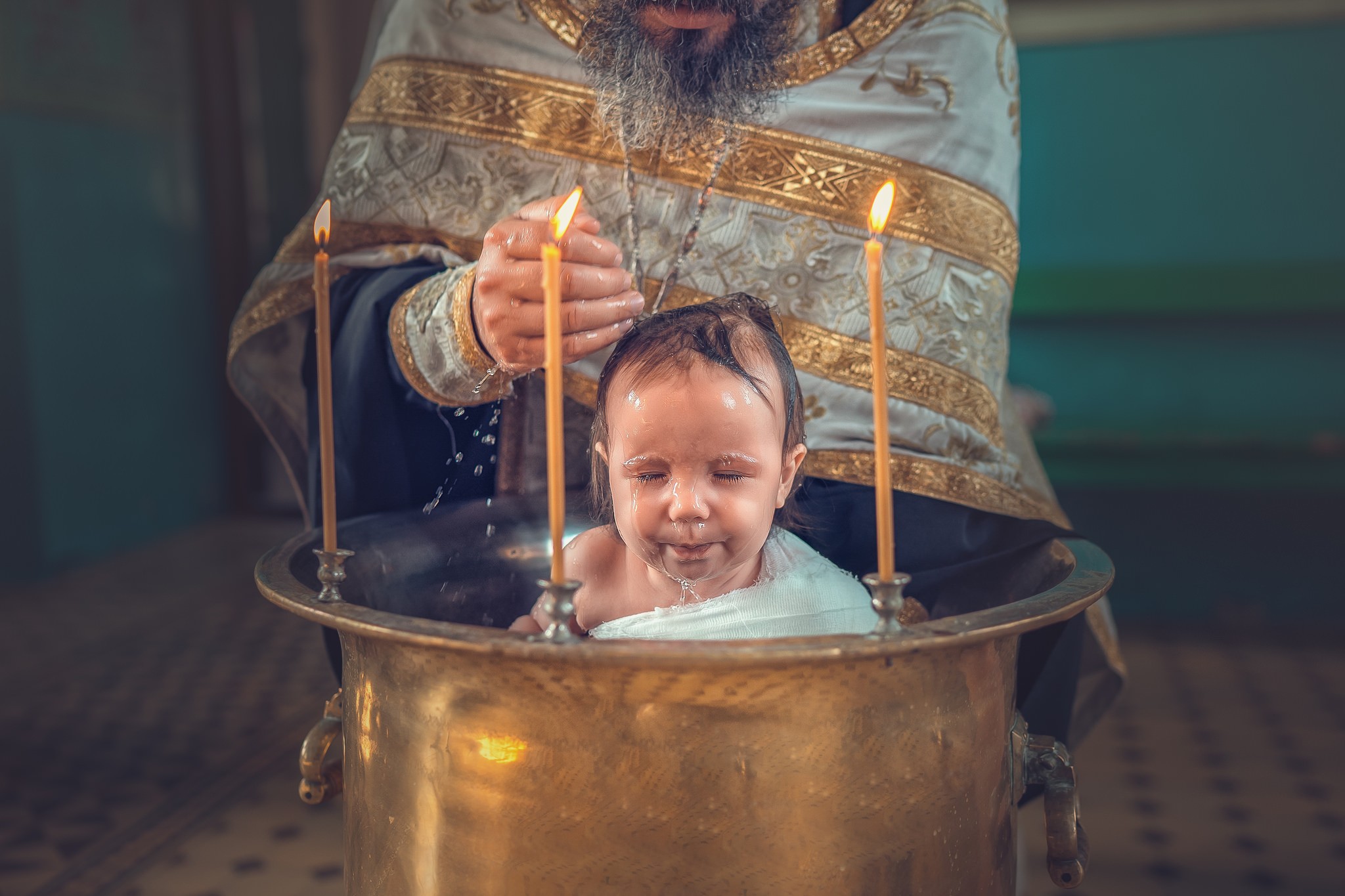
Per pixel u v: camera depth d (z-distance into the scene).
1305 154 3.42
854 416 1.16
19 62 3.85
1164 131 3.51
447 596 1.03
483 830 0.65
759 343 0.89
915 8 1.20
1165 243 3.56
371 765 0.72
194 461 4.82
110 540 4.30
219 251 4.90
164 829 2.07
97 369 4.24
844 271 1.18
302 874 1.90
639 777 0.62
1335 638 3.19
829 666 0.60
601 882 0.63
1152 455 3.19
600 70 1.10
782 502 0.93
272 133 4.90
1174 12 3.43
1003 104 1.24
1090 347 3.66
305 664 3.01
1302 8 3.34
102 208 4.26
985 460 1.18
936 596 1.04
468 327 0.95
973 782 0.69
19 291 3.87
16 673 2.96
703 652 0.56
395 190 1.23
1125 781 2.26
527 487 1.17
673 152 1.16
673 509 0.81
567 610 0.59
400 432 1.12
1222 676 2.90
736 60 1.05
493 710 0.64
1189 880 1.85
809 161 1.18
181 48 4.72
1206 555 3.36
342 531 0.94
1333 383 3.48
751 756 0.61
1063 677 1.10
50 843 2.01
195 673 2.95
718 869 0.62
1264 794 2.19
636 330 0.90
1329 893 1.80
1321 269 3.35
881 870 0.65
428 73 1.25
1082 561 0.84
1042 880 1.85
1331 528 3.25
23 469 3.90
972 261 1.21
